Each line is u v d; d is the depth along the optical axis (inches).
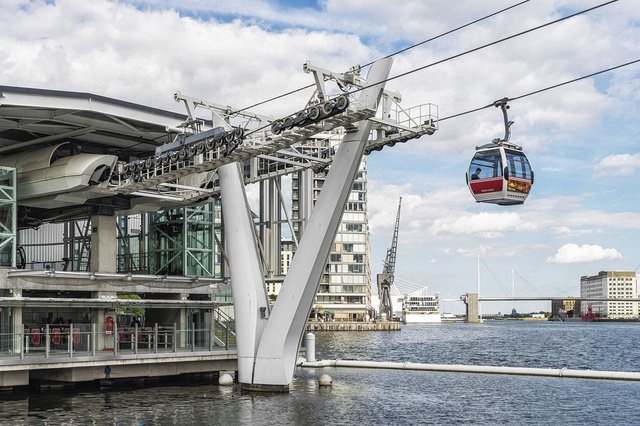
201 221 2332.7
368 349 4325.8
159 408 1396.4
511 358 3700.8
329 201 1496.1
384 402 1504.7
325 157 1840.6
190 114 1656.0
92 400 1489.9
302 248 1528.1
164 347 1740.9
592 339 6254.9
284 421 1279.5
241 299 1625.2
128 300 1843.0
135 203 2081.7
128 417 1301.7
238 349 1626.5
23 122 1814.7
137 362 1660.9
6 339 1480.1
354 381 1866.4
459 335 7199.8
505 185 1365.7
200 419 1288.1
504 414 1386.6
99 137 2006.6
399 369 2174.0
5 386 1529.3
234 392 1608.0
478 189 1402.6
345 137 1481.3
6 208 1752.0
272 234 2225.6
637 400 1556.3
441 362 3378.4
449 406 1467.8
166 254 2342.5
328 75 1414.9
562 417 1363.2
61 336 1563.7
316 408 1413.6
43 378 1648.6
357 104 1397.6
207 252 2337.6
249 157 1525.6
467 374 2043.6
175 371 1770.4
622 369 3075.8
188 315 2026.3
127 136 2015.3
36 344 1518.2
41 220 2258.9
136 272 2372.0
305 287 1529.3
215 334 1877.5
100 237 2031.3
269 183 2234.3
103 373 1648.6
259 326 1619.1
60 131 1923.0
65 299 1749.5
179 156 1577.3
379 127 1524.4
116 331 1643.7
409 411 1401.3
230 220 1647.4
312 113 1315.2
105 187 1790.1
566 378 1958.7
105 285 1886.1
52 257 2701.8
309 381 1841.8
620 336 7071.9
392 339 5940.0
